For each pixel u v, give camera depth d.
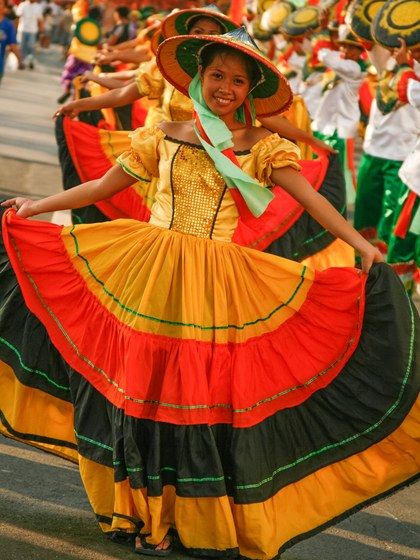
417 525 4.59
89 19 16.16
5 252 4.28
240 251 3.95
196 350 3.85
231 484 3.89
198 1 6.58
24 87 20.06
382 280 3.87
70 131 6.71
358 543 4.32
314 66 10.58
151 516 3.88
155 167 4.06
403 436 3.96
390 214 8.21
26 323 4.17
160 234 3.96
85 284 4.06
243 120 3.98
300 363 3.98
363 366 3.94
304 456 4.02
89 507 4.33
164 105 5.97
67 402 4.20
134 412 3.83
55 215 9.07
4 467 4.62
